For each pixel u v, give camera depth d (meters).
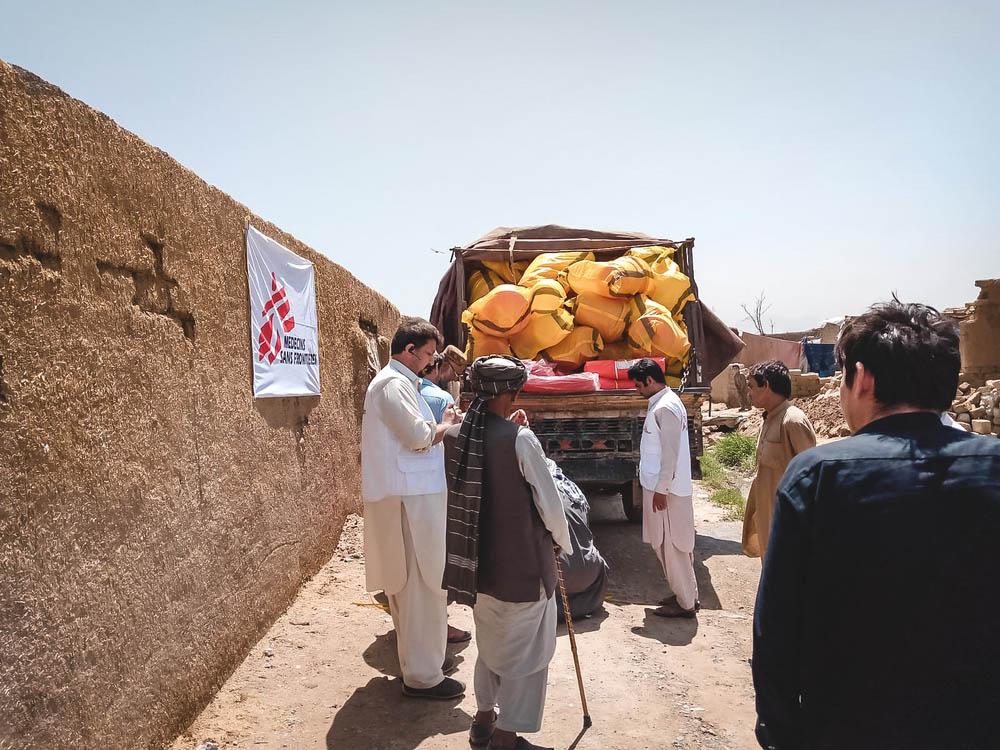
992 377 15.55
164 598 3.16
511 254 8.02
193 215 3.71
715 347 8.91
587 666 4.35
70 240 2.62
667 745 3.44
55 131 2.56
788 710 1.56
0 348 2.23
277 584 4.70
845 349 1.69
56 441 2.46
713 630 5.04
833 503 1.52
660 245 8.34
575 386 6.62
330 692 3.84
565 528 3.13
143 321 3.12
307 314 5.56
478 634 3.24
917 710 1.40
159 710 3.08
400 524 3.80
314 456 5.71
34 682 2.29
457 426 3.94
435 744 3.37
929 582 1.41
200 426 3.65
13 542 2.23
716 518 8.98
